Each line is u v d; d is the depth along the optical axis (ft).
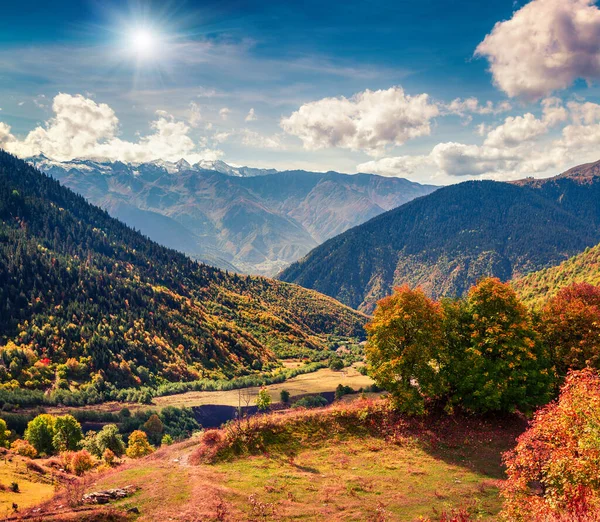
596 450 59.11
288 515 90.94
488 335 151.02
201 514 89.35
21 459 174.29
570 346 166.61
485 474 117.70
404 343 153.28
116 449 271.49
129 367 644.69
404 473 119.03
